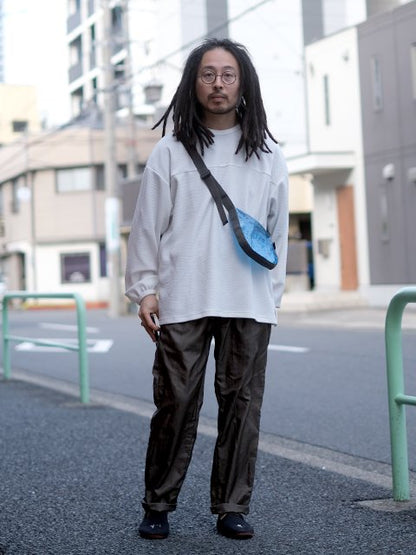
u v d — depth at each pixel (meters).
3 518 3.81
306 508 3.85
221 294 3.26
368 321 15.80
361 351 10.52
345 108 20.59
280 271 3.42
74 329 17.52
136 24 36.91
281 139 38.00
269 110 38.28
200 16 37.97
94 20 25.12
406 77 18.62
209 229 3.27
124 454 5.19
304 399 7.26
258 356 3.36
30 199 39.66
